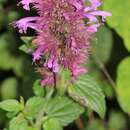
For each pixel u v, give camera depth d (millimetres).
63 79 412
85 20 443
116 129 585
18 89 593
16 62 600
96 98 421
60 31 393
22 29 409
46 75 411
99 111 420
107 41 574
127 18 529
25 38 425
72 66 405
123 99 537
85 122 583
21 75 594
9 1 598
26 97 583
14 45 602
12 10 598
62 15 392
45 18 393
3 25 606
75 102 449
